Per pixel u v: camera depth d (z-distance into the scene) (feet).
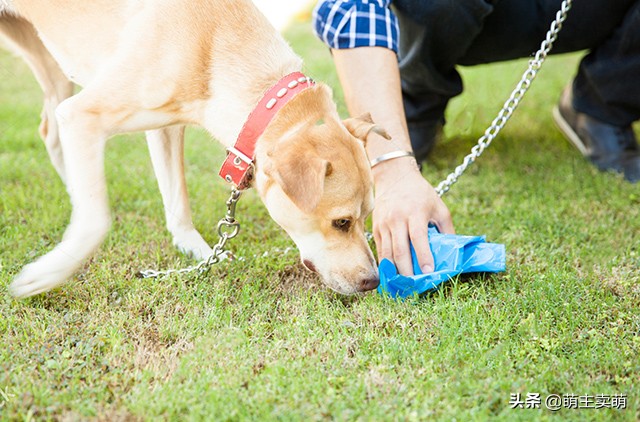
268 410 6.20
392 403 6.37
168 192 9.50
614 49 11.85
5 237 9.52
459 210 11.01
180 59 7.95
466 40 11.39
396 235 8.45
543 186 11.99
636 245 9.84
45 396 6.39
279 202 7.68
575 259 9.36
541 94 16.29
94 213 8.07
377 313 7.91
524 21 11.71
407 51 11.55
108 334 7.47
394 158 8.76
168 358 7.08
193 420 6.07
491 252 8.65
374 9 9.22
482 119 14.87
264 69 8.02
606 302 8.22
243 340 7.32
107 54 8.43
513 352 7.20
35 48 9.89
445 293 8.43
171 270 8.76
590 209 11.07
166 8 8.04
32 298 8.07
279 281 8.86
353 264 7.85
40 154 12.84
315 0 24.00
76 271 8.29
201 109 8.19
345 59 9.21
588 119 12.82
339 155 7.44
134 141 13.52
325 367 6.95
